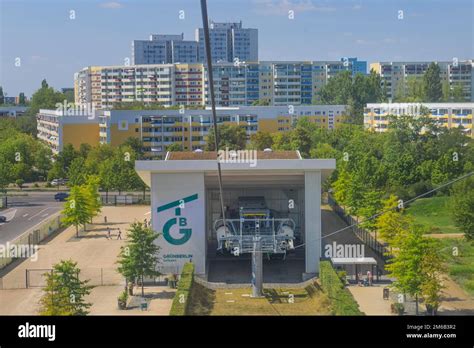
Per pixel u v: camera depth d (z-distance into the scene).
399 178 109.12
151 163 64.56
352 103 180.75
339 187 95.75
